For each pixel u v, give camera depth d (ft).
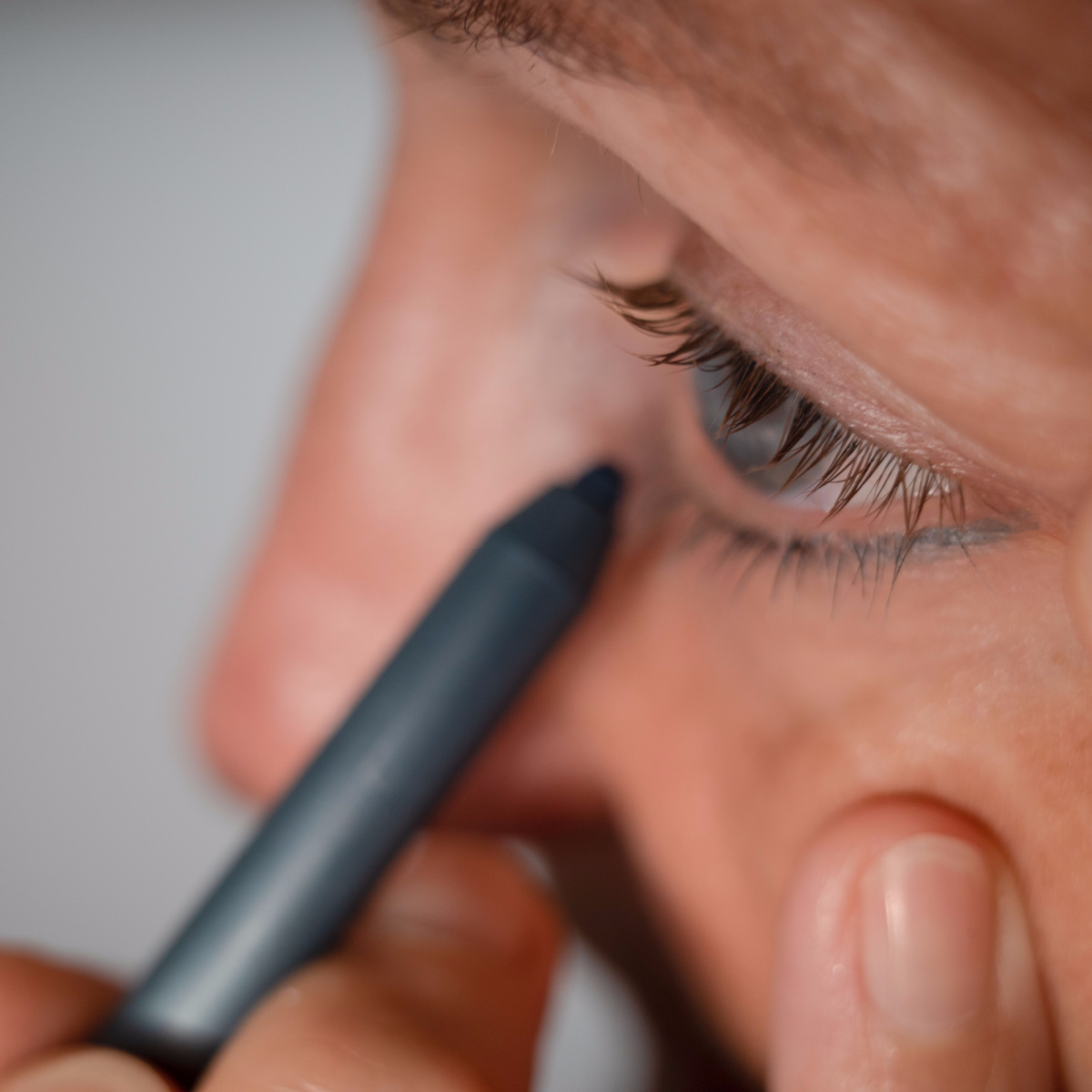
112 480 1.18
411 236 0.83
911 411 0.66
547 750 0.80
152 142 1.19
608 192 0.80
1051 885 0.69
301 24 1.18
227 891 0.76
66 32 1.21
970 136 0.60
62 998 0.77
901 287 0.61
